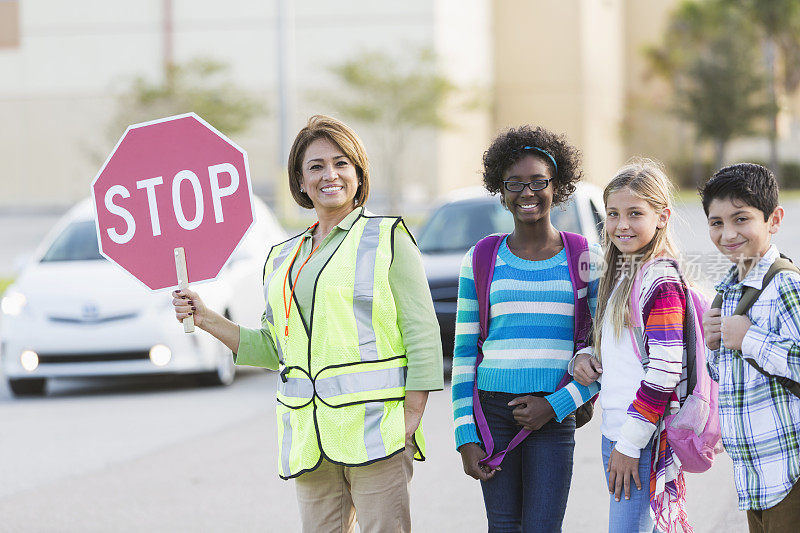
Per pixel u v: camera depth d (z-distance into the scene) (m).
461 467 10.53
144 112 53.22
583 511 8.88
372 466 5.54
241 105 54.72
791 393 5.03
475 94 64.38
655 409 5.48
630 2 93.75
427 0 62.88
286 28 46.84
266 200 62.53
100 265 15.77
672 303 5.52
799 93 83.00
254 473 10.57
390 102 58.03
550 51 77.12
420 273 5.67
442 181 64.12
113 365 14.84
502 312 6.03
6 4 67.19
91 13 66.12
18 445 12.18
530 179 6.01
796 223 38.88
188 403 14.65
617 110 83.19
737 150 86.69
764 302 5.09
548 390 5.94
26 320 14.95
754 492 5.11
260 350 5.99
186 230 5.83
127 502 9.62
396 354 5.63
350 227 5.74
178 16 65.44
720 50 75.62
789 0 73.75
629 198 5.63
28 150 67.44
